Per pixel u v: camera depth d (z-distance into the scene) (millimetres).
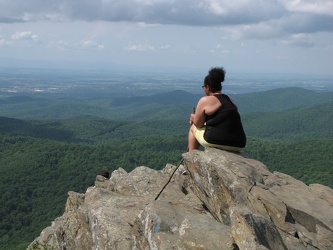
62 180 153500
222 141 10148
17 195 139375
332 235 7359
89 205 12492
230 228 8055
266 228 7066
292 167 143000
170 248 7648
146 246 8625
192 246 7562
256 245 6504
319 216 7910
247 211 7332
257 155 159625
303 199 8594
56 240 14711
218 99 10234
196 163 10000
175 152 187125
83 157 172375
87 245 12430
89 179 154875
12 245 109062
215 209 9094
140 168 14516
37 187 147875
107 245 9562
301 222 7766
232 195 8625
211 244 7441
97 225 10391
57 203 136625
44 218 126875
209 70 10500
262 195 8172
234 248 7285
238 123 10234
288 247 7062
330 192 9773
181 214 8992
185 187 12586
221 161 9539
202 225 8117
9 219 125188
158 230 8430
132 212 10789
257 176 9148
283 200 8336
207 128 10367
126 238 9461
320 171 133625
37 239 18156
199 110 10352
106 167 162750
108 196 13031
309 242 7215
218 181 9180
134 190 13125
